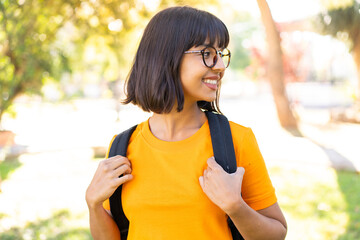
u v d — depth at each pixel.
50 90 7.80
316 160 7.41
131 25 5.77
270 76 12.25
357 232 4.16
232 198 1.06
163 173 1.23
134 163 1.28
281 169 7.09
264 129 11.88
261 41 17.19
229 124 1.28
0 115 5.93
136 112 17.62
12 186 6.41
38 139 10.84
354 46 13.76
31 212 5.06
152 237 1.20
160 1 5.20
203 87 1.19
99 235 1.32
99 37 6.62
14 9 5.45
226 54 1.24
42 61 6.46
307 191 5.71
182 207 1.18
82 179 6.82
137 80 1.27
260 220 1.13
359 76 14.08
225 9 6.11
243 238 1.25
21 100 8.38
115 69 7.77
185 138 1.28
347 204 5.04
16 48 5.64
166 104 1.21
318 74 24.86
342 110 14.16
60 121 15.39
